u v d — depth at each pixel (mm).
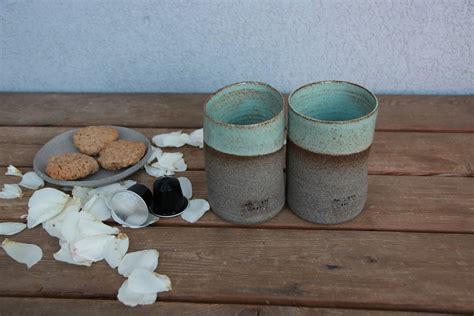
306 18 807
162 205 616
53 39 852
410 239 583
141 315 524
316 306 528
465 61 823
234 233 597
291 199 609
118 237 591
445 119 771
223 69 863
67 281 555
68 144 727
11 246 586
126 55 861
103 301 538
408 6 785
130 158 673
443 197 632
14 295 545
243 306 529
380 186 651
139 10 819
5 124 792
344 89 597
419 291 533
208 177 594
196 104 835
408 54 826
